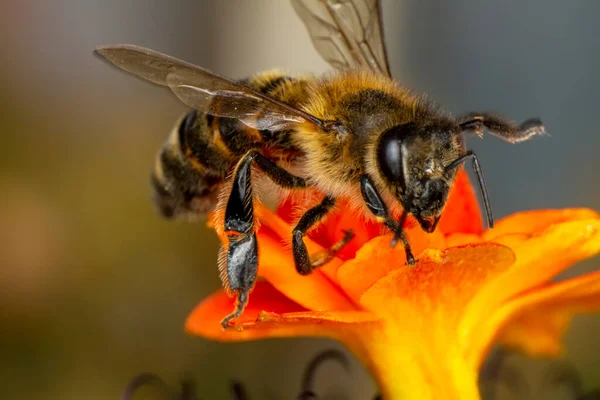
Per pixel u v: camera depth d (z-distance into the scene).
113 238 0.13
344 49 0.08
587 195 0.13
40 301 0.13
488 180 0.13
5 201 0.13
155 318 0.12
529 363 0.10
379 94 0.07
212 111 0.07
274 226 0.07
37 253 0.13
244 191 0.07
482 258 0.07
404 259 0.07
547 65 0.13
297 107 0.07
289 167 0.08
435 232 0.07
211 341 0.12
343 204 0.07
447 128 0.07
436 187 0.07
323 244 0.07
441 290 0.07
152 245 0.13
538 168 0.13
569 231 0.07
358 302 0.07
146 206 0.13
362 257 0.07
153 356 0.12
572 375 0.10
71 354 0.12
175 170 0.08
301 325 0.07
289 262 0.07
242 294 0.07
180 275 0.13
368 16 0.08
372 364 0.07
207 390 0.12
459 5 0.13
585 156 0.13
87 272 0.13
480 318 0.07
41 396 0.12
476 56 0.13
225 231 0.07
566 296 0.07
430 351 0.07
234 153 0.08
